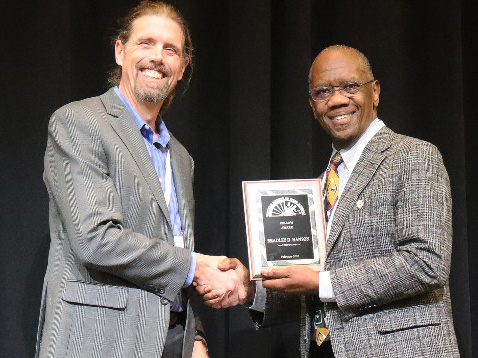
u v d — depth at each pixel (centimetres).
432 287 190
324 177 229
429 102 301
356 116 219
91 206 186
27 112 260
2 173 257
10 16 262
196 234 284
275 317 227
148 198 197
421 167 198
